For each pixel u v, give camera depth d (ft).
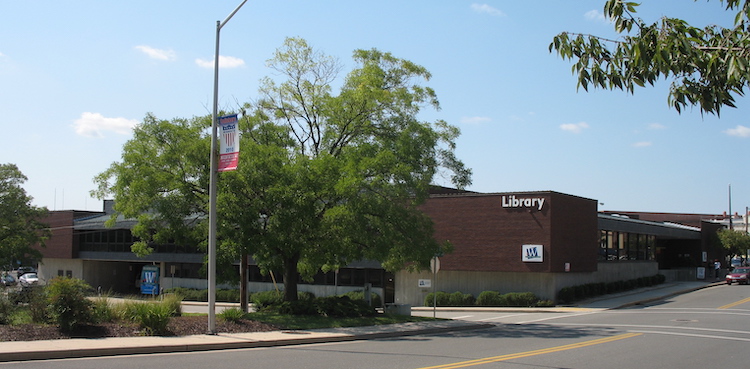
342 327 69.62
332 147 83.92
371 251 77.56
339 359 45.55
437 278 133.80
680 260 213.87
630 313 101.24
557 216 121.80
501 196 125.70
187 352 48.80
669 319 87.56
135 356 45.34
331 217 69.87
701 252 209.56
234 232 69.82
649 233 168.66
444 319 85.15
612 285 140.87
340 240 73.72
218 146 70.33
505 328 78.79
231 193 69.00
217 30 59.62
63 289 53.06
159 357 45.24
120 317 60.90
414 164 79.92
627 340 61.93
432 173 83.25
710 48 25.44
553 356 49.11
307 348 53.21
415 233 77.71
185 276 171.42
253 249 70.54
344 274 145.69
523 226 122.72
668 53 24.98
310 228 72.59
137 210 72.64
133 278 196.85
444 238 131.03
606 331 72.49
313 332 63.26
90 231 183.62
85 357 43.91
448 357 47.32
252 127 81.05
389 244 74.38
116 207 74.69
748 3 23.07
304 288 149.38
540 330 75.20
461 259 128.67
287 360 44.75
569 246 126.00
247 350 51.11
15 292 59.21
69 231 184.03
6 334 49.03
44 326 52.85
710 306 109.09
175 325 59.47
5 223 145.18
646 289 152.46
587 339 63.10
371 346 55.42
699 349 54.60
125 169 72.43
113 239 179.11
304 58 85.35
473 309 118.62
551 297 121.29
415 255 79.00
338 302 80.53
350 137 83.51
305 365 42.24
